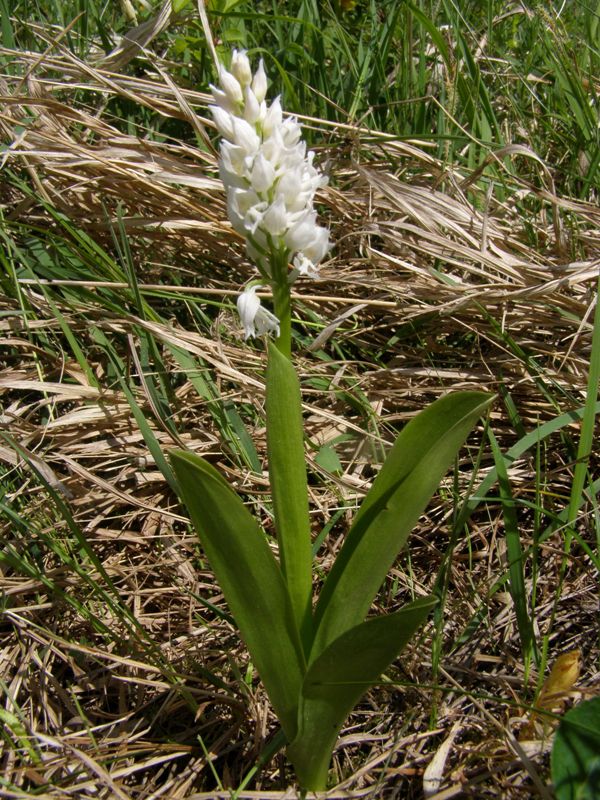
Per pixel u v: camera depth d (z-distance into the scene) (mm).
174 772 409
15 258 636
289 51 861
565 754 338
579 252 707
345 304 673
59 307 614
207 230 666
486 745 390
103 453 547
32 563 494
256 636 334
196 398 599
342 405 612
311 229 311
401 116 847
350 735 406
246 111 311
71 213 689
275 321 327
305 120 784
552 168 830
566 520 453
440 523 520
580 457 442
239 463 558
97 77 688
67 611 478
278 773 404
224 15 747
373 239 745
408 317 625
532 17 1060
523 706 340
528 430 576
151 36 721
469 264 672
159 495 549
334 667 320
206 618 490
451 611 476
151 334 569
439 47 741
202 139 718
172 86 671
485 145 740
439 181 680
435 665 417
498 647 456
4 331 610
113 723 414
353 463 575
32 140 692
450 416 320
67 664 458
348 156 771
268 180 302
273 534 539
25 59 753
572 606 474
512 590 426
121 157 671
